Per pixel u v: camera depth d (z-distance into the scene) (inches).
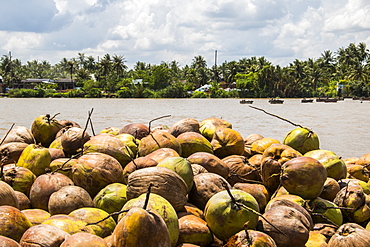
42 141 370.0
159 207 196.1
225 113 2637.8
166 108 3216.0
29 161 289.1
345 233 214.2
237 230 206.1
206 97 6215.6
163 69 6466.5
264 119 2078.0
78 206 232.7
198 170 266.7
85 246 168.7
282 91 6323.8
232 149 329.7
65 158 310.2
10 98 5782.5
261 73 6151.6
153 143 309.1
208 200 238.8
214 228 210.8
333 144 1035.3
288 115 2559.1
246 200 213.2
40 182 253.9
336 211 256.7
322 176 258.8
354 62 6879.9
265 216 219.6
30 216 227.3
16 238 190.1
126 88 6063.0
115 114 2378.2
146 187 220.1
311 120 2108.8
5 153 319.0
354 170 337.7
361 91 6481.3
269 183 283.4
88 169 253.4
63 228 196.7
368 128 1615.4
